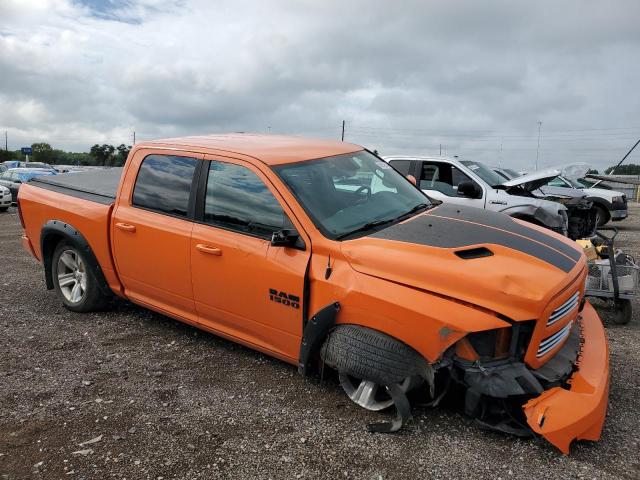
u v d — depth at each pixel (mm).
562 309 3254
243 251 3797
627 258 5812
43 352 4469
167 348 4555
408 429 3275
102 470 2906
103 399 3682
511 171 13727
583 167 9242
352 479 2820
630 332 5148
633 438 3172
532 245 3500
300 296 3512
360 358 3236
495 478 2811
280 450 3080
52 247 5578
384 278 3225
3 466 2941
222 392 3771
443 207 4266
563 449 2900
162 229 4320
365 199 4062
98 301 5301
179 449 3098
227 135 4938
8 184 21688
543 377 3109
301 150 4277
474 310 2994
